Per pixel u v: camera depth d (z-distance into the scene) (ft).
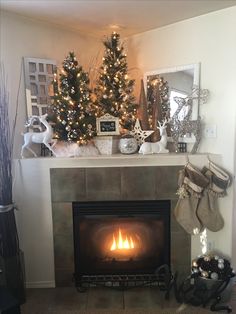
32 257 7.84
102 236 7.90
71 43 8.96
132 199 7.61
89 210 7.64
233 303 7.11
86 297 7.46
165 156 7.47
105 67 8.36
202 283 6.89
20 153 7.94
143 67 9.14
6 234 6.88
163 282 7.73
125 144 7.97
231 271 6.88
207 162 7.52
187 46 7.99
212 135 7.72
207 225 7.42
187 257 7.80
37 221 7.72
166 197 7.59
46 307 7.06
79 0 6.60
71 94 7.80
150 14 7.52
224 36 7.23
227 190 7.43
